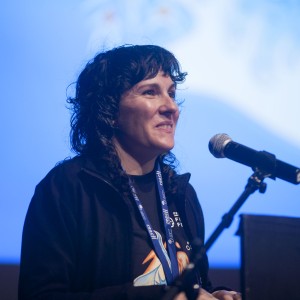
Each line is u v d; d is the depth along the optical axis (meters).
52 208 3.12
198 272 3.46
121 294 2.78
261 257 2.44
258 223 2.47
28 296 2.88
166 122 3.31
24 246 3.10
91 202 3.20
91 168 3.26
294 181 2.79
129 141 3.37
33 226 3.10
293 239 2.51
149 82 3.34
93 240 3.12
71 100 3.75
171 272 3.13
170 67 3.46
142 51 3.46
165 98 3.35
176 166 3.82
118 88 3.38
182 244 3.36
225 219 2.66
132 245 3.10
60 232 3.06
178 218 3.49
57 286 2.90
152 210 3.37
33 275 2.94
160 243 3.21
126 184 3.28
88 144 3.50
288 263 2.47
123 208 3.19
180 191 3.55
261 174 2.80
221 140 3.01
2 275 5.30
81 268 3.08
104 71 3.49
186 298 2.52
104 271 3.08
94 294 2.83
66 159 3.66
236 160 2.95
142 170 3.46
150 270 3.10
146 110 3.28
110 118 3.41
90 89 3.54
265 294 2.41
